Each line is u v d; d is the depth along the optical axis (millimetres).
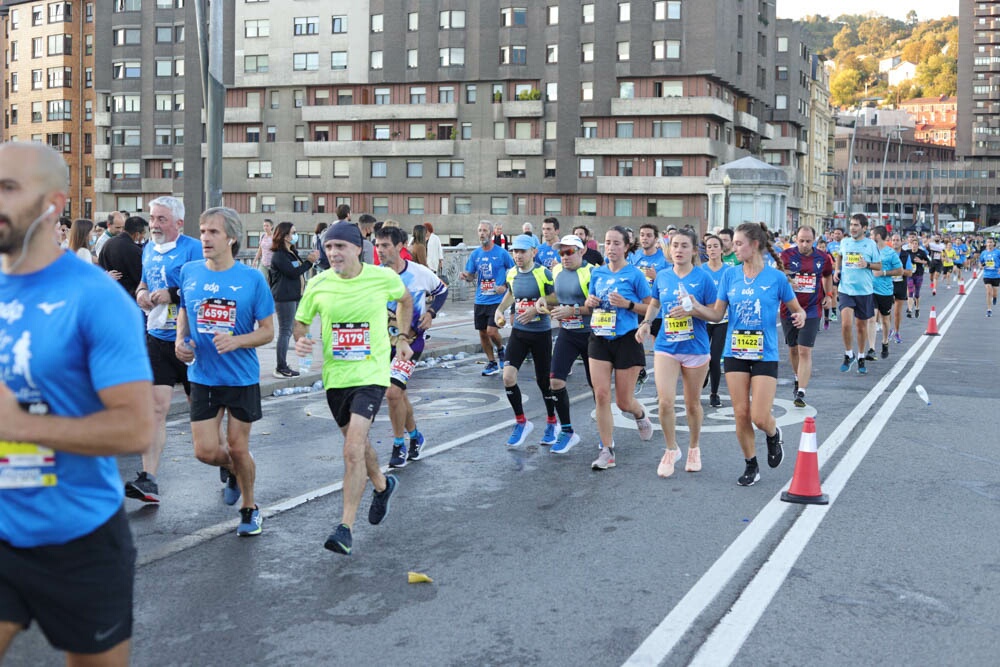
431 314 8797
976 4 178125
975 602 5387
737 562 6059
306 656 4602
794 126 98438
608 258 8805
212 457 6648
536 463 9047
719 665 4516
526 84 77562
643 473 8641
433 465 8953
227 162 82875
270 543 6461
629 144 75750
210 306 6453
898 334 20844
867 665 4535
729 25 77312
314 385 13727
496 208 78438
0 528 2982
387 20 78875
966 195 178125
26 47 92625
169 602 5324
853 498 7695
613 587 5598
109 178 85188
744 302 8070
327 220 80875
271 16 81250
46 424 2877
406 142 78938
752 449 8258
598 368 8812
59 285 2967
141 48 83562
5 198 2875
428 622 5051
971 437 10250
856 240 15766
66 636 3055
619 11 75875
